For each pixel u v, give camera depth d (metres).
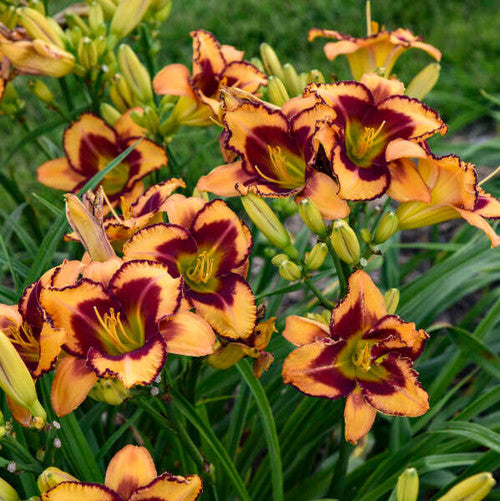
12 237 1.56
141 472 0.80
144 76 1.13
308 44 2.48
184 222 0.89
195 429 0.99
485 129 2.12
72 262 0.85
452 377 1.18
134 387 0.84
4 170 2.01
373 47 1.12
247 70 1.10
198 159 1.97
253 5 2.61
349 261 0.88
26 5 1.20
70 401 0.80
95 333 0.83
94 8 1.15
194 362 0.93
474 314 1.31
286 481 1.18
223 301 0.86
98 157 1.16
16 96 1.23
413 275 1.73
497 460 0.95
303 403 1.06
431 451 1.08
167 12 1.25
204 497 0.96
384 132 0.91
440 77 2.26
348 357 0.87
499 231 1.36
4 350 0.79
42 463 0.84
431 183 0.89
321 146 0.90
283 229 0.89
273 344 1.12
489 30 2.45
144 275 0.83
